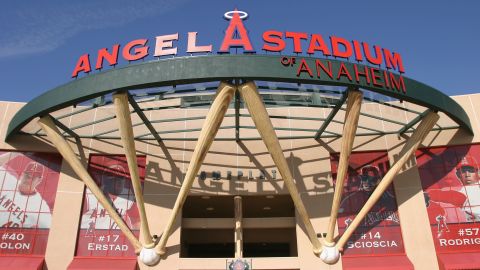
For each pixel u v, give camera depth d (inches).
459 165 1290.6
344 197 1285.7
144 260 1135.0
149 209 1256.2
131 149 1010.7
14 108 1344.7
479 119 1326.3
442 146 1314.0
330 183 1286.9
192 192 1283.2
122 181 1295.5
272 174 1307.8
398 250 1211.9
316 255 1179.3
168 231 1105.4
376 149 1330.0
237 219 1267.2
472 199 1248.2
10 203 1235.9
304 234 1227.2
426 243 1204.5
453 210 1242.6
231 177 1304.1
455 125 1323.8
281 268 1192.2
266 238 1615.4
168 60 879.7
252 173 1309.1
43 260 1180.5
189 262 1189.7
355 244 1221.7
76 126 1339.8
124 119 944.3
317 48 943.0
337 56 945.5
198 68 865.5
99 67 962.7
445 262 1162.6
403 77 974.4
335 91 1037.8
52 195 1261.1
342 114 1373.0
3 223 1214.3
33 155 1299.2
